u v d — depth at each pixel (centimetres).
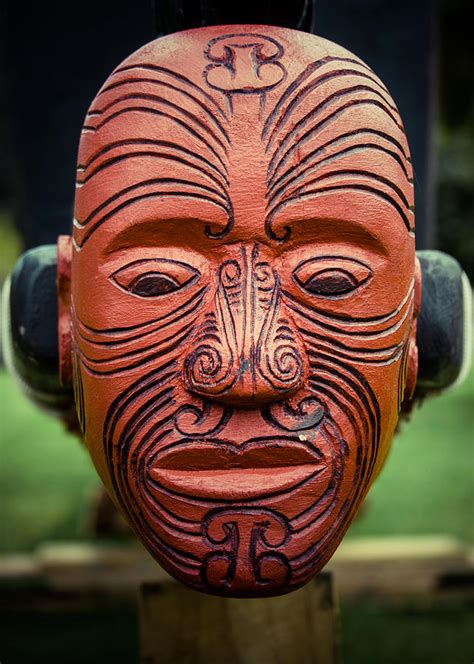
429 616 217
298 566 95
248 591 95
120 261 96
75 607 226
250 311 93
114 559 227
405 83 200
